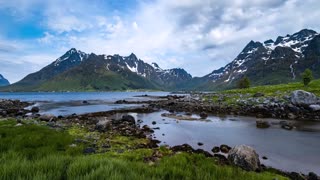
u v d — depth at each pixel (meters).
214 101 70.06
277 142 24.94
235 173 9.53
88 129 28.83
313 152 21.06
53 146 15.25
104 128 29.45
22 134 18.28
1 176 6.18
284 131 31.45
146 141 23.33
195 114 52.22
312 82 85.81
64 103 97.19
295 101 50.38
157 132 30.72
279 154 20.41
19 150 11.91
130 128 30.98
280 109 48.66
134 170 7.91
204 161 12.19
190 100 81.38
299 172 15.94
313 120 40.97
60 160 8.31
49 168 7.31
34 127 22.02
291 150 21.72
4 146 12.98
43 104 90.69
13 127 22.05
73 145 17.31
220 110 55.19
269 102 54.78
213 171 9.18
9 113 52.34
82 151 15.80
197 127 35.06
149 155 15.89
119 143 20.94
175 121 41.75
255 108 51.81
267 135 28.81
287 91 66.75
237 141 25.39
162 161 11.98
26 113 54.97
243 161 15.04
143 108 66.81
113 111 58.75
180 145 21.62
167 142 24.55
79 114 53.09
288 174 14.88
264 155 20.12
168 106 70.56
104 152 16.64
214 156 18.05
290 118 43.47
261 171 14.83
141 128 33.00
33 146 14.91
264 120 41.72
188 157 12.91
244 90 96.12
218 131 31.70
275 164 17.67
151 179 7.00
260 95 65.81
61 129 26.80
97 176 6.59
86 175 6.48
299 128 33.62
